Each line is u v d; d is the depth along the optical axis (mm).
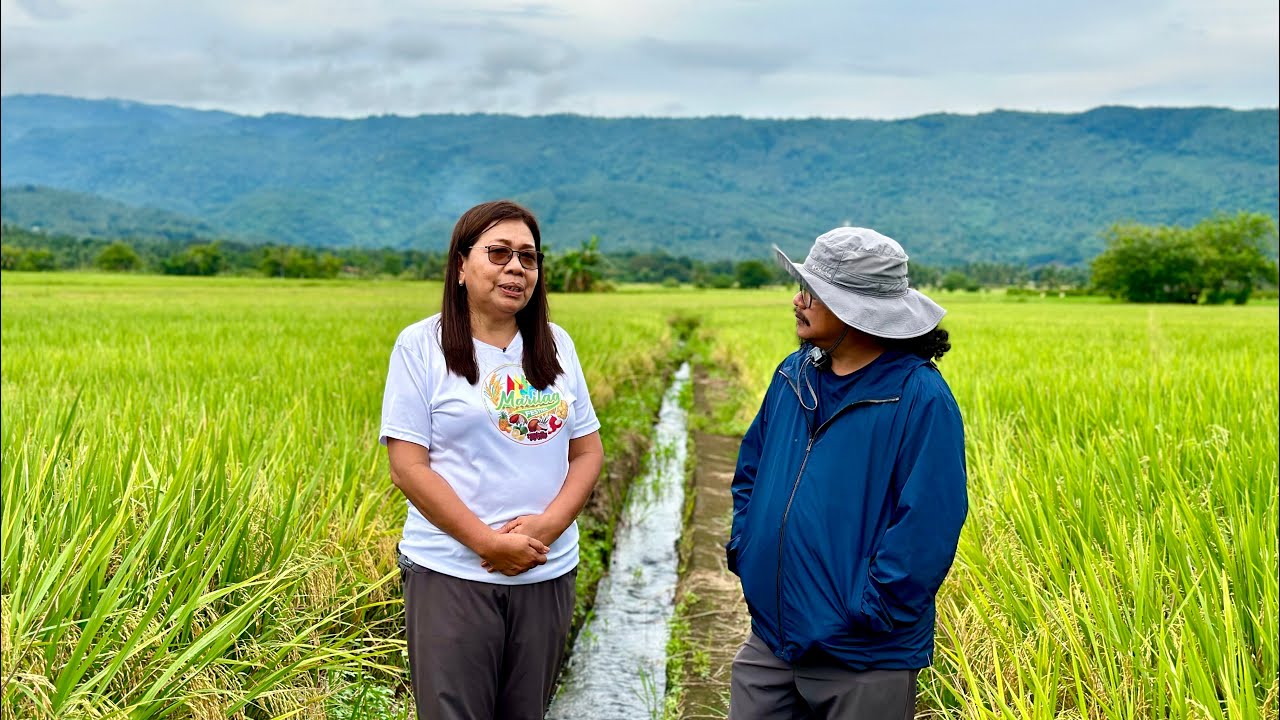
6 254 95250
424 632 2383
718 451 9797
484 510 2393
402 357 2422
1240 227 68812
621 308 39969
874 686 2158
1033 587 2906
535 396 2449
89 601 2543
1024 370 9398
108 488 3104
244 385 7074
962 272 158750
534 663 2479
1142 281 71938
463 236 2395
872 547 2133
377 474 4594
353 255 132125
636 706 4129
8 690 2168
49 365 8812
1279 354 11625
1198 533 3125
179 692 2494
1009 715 2352
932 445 2057
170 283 67125
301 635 2760
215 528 2998
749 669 2398
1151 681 2473
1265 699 2482
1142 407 5664
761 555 2285
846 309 2127
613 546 6633
